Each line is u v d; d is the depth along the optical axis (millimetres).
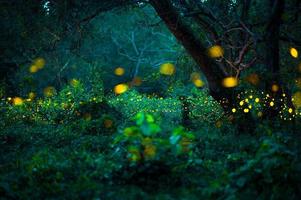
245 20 13266
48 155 9008
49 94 22312
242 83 13680
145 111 20281
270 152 6348
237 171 6398
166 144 7270
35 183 7074
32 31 14711
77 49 16484
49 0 14227
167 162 7227
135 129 7254
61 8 14086
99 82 24125
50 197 6492
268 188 6043
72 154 9141
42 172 7594
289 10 13664
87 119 14227
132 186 6902
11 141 11547
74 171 7828
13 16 14148
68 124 14484
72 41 16203
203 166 8016
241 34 14297
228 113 13539
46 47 15734
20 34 14766
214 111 17609
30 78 20266
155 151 7207
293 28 14602
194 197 6203
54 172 7723
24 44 15188
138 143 7227
